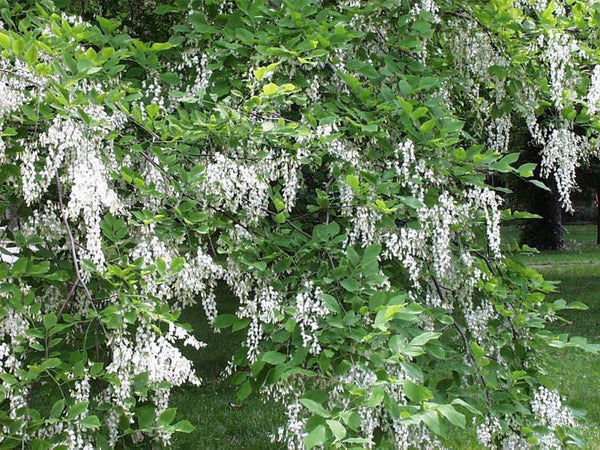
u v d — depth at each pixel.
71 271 2.98
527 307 3.53
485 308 3.59
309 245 2.93
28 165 2.54
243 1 3.29
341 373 2.54
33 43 2.40
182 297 2.96
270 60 3.23
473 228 3.76
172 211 2.95
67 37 2.85
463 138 4.15
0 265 2.43
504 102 4.25
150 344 2.52
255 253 2.95
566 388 6.73
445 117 3.56
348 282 2.75
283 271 2.99
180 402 6.47
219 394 6.74
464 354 3.52
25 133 2.71
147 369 2.54
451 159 3.18
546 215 21.89
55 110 2.57
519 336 3.54
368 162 3.37
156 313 2.65
